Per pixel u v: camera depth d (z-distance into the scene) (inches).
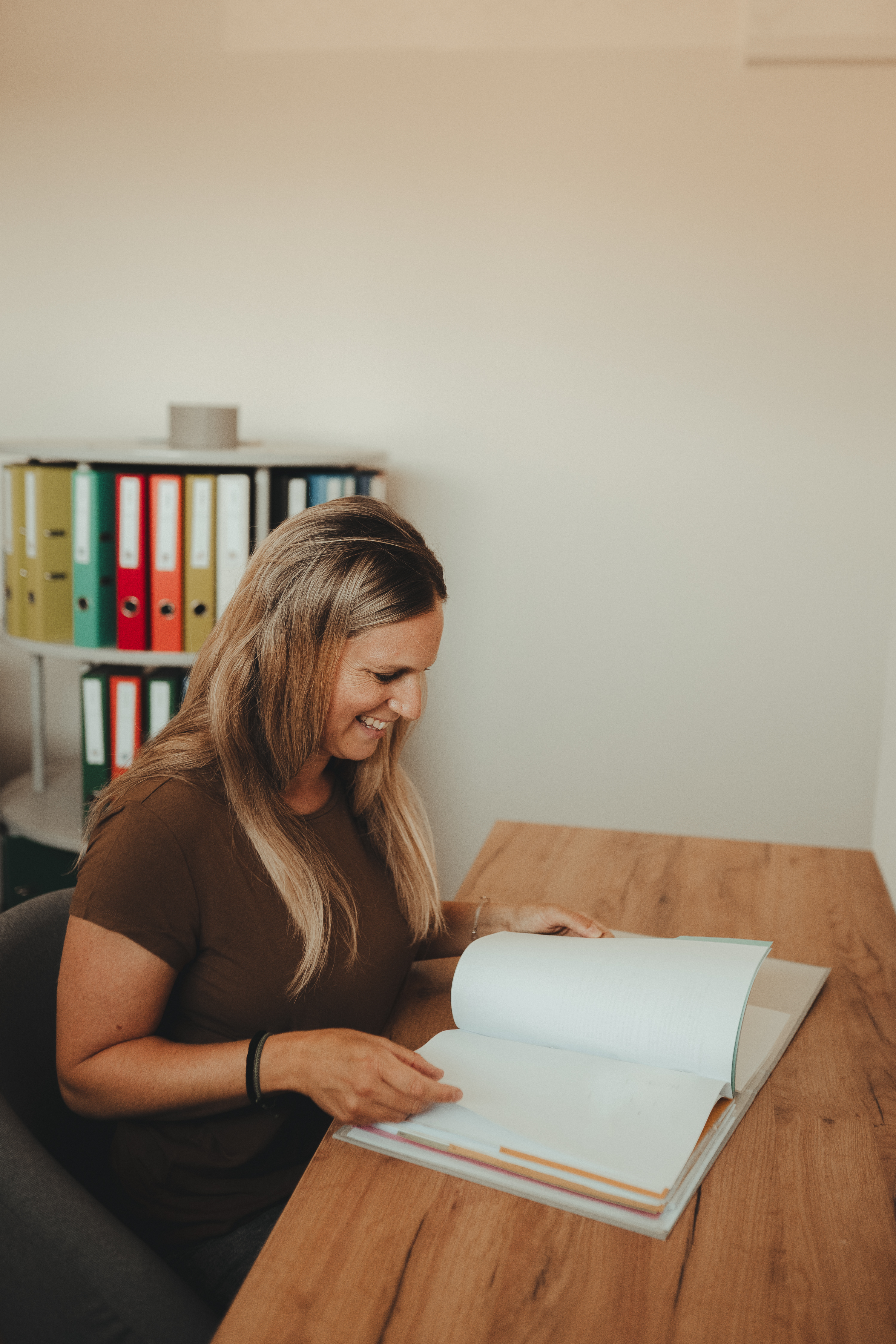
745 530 105.6
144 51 104.8
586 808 112.7
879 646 105.4
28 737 116.4
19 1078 39.6
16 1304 33.5
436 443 108.0
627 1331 26.6
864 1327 27.0
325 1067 33.8
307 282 106.9
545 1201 31.0
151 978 36.7
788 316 101.9
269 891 38.9
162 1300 32.2
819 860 63.8
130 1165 38.7
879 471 103.0
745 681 108.1
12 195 108.1
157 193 107.0
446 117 102.9
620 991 38.1
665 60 99.6
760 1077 38.2
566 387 105.6
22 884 96.0
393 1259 28.7
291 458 86.6
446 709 112.7
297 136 104.7
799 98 98.6
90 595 87.4
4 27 105.4
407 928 44.6
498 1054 37.9
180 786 38.7
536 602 109.6
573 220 103.0
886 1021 43.4
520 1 100.3
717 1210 31.0
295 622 38.7
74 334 110.1
